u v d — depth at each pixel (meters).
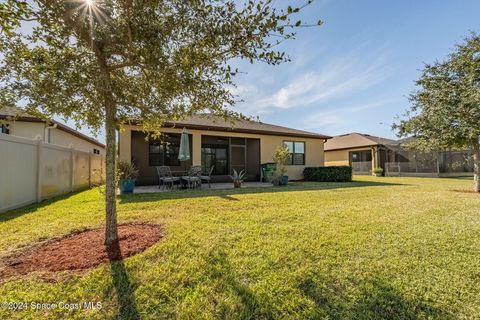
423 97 8.26
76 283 2.25
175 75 2.54
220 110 3.12
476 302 2.04
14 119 3.07
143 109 3.40
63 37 2.54
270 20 2.20
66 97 2.71
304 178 15.09
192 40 2.46
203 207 5.51
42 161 6.55
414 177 18.03
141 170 12.20
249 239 3.35
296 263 2.67
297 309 1.96
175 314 1.89
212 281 2.32
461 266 2.61
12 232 3.72
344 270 2.52
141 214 4.79
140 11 2.30
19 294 2.08
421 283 2.29
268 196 7.23
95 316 1.85
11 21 1.96
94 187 9.72
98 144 19.75
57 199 6.78
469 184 11.58
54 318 1.83
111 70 2.99
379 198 6.94
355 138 24.16
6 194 5.18
